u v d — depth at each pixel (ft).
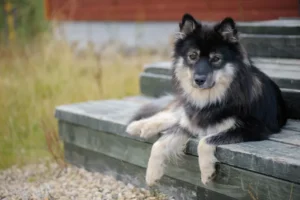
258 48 16.47
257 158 9.73
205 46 11.71
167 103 14.10
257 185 9.87
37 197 13.37
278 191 9.43
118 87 25.43
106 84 25.80
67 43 30.40
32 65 28.58
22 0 47.39
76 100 23.24
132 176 13.83
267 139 11.22
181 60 12.41
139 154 13.23
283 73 14.28
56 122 20.29
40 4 49.39
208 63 11.61
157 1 39.68
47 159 17.48
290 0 27.96
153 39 40.42
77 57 32.12
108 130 14.03
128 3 42.09
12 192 14.15
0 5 48.19
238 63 11.69
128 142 13.53
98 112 15.12
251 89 11.62
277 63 15.62
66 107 16.19
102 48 34.24
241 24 17.13
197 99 11.91
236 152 10.18
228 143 10.85
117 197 12.98
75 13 47.06
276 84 13.58
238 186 10.34
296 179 9.00
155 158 11.69
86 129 15.15
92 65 29.60
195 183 11.57
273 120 12.13
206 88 11.41
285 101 13.66
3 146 18.79
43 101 23.15
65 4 44.91
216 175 10.81
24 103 23.07
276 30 16.17
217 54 11.62
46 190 13.97
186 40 12.29
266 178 9.64
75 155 16.11
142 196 12.87
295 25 15.76
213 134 11.17
